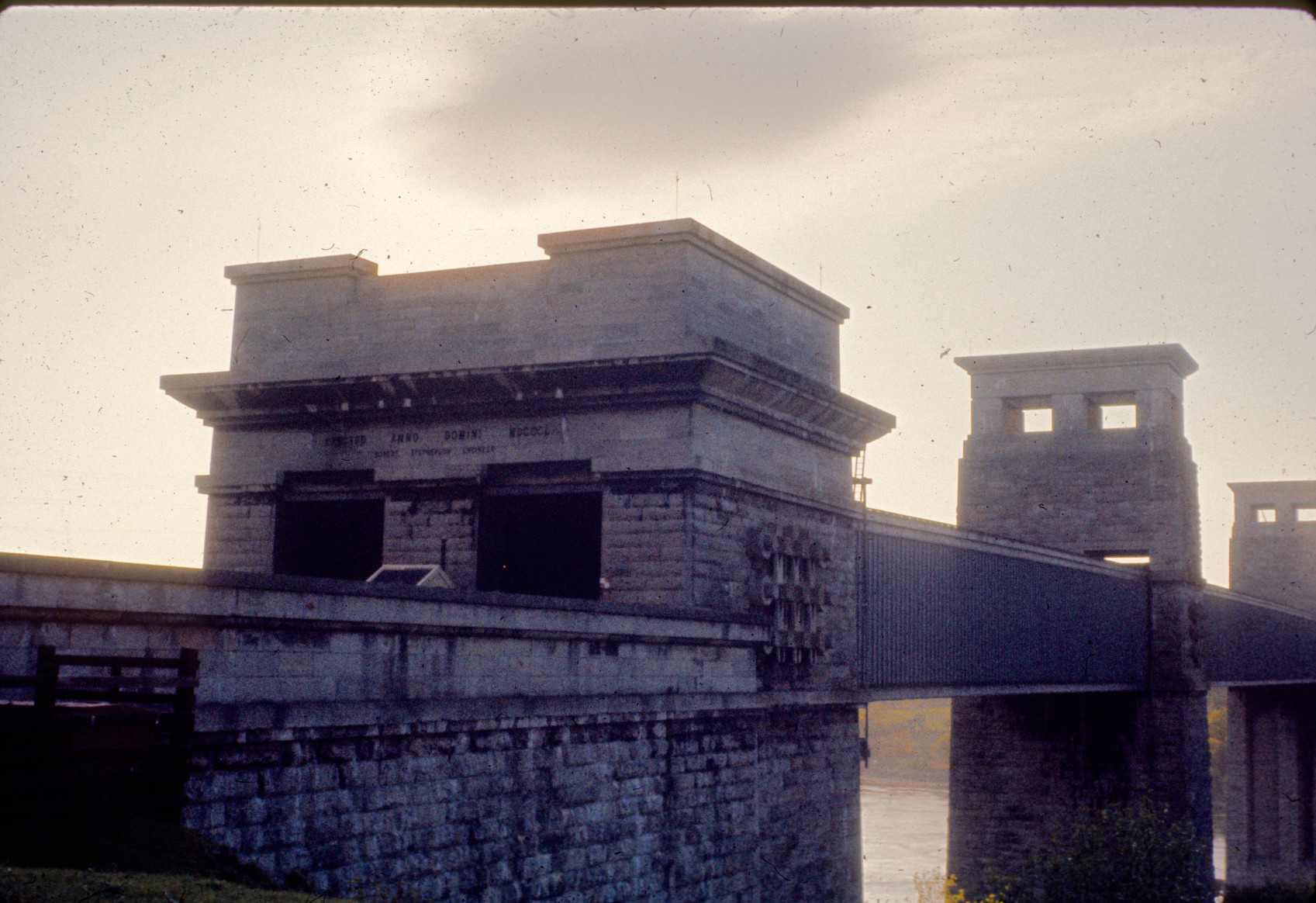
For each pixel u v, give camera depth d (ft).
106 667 51.42
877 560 134.00
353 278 118.83
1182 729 207.51
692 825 90.89
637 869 83.71
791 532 115.75
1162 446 215.92
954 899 162.81
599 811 80.38
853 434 128.06
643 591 103.24
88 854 45.65
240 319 122.31
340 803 61.41
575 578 133.59
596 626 81.35
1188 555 217.97
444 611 68.39
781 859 107.14
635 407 105.91
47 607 49.26
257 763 57.26
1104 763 208.03
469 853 69.15
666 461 103.91
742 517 109.91
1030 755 212.64
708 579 104.12
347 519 128.67
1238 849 306.76
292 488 118.83
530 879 73.46
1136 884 135.64
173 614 53.98
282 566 118.73
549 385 107.65
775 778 107.45
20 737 46.50
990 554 161.99
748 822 99.19
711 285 110.32
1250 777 310.24
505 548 118.42
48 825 46.85
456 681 69.62
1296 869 299.99
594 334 108.68
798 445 119.96
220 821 55.16
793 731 111.86
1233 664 245.24
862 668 127.24
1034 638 172.04
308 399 116.26
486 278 113.60
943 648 146.72
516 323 111.65
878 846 303.68
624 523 105.09
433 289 115.44
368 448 115.55
